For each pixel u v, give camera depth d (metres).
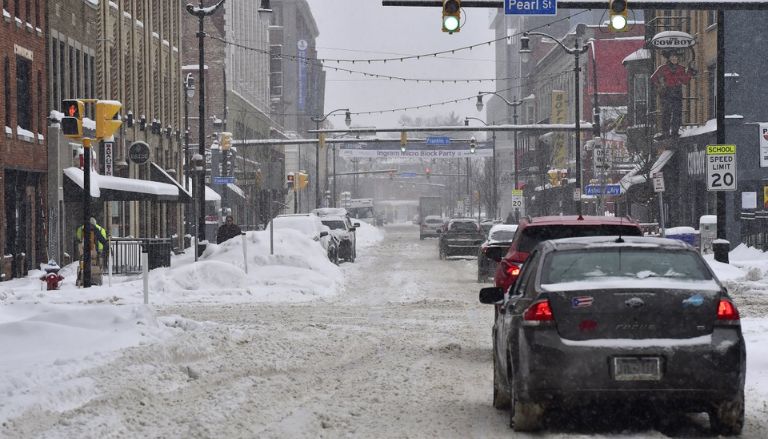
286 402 15.26
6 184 47.56
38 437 12.23
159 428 13.07
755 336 22.31
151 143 72.06
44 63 51.69
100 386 15.55
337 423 13.63
